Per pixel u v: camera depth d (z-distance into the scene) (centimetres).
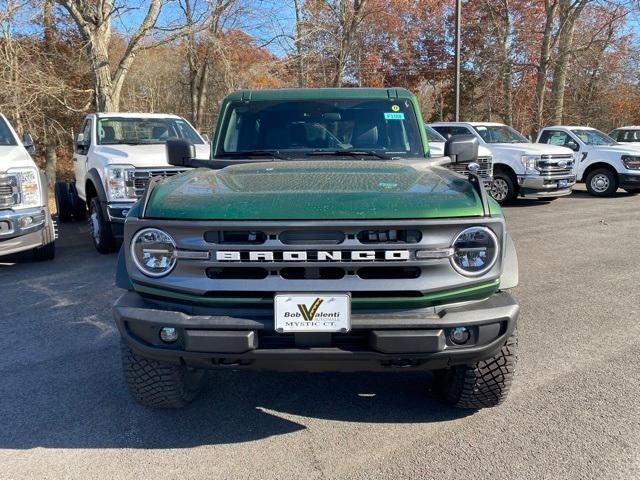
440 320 276
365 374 420
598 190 1589
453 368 336
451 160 432
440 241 275
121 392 391
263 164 398
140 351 294
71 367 435
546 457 304
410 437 329
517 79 3462
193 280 281
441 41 4069
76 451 318
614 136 1922
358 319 274
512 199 1397
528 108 3503
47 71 1848
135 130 980
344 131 458
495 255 281
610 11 2744
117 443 326
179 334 284
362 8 2212
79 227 1159
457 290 280
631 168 1532
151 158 823
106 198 820
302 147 455
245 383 405
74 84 1967
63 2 1542
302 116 462
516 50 3195
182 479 291
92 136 940
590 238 947
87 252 895
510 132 1520
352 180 325
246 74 1966
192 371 368
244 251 274
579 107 3519
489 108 3538
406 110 463
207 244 276
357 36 2423
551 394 378
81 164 1003
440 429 337
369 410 363
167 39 1664
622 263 761
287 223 271
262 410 365
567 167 1374
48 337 502
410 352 274
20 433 337
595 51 2959
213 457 311
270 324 277
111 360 449
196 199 293
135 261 290
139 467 302
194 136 1016
